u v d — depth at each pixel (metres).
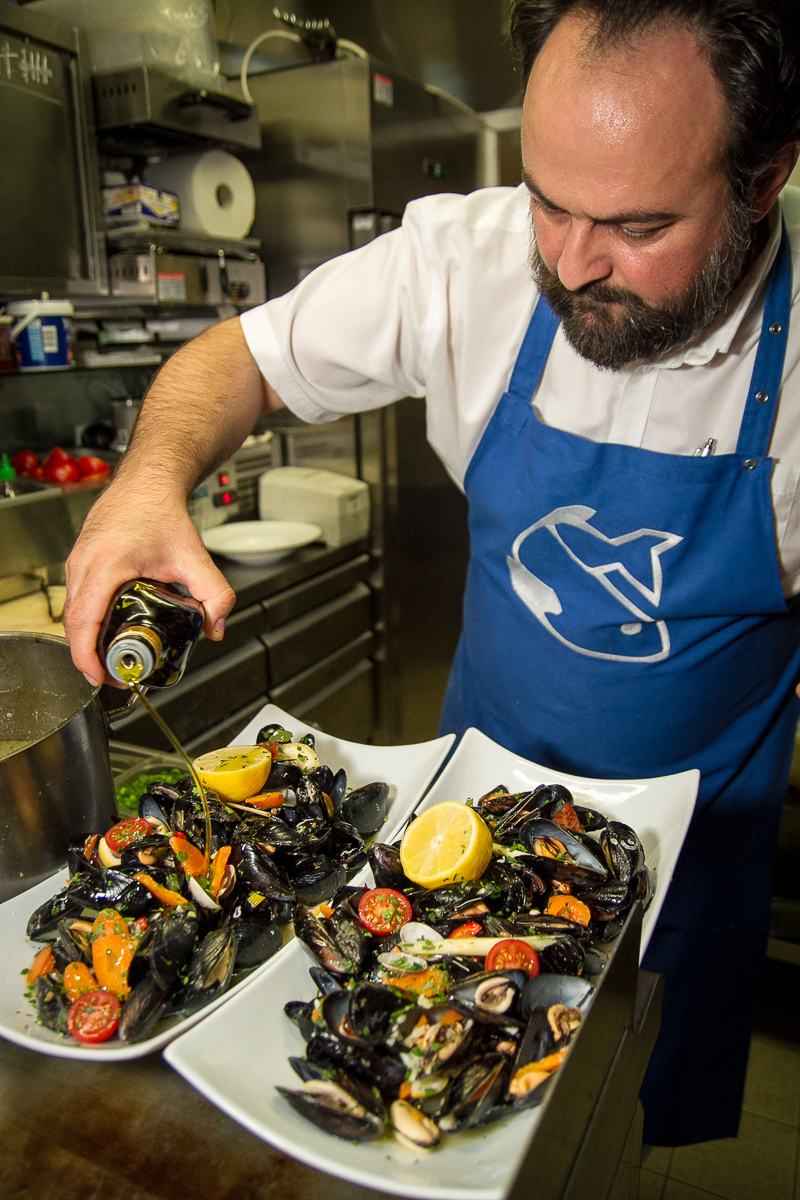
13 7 1.85
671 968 1.24
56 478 2.07
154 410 1.07
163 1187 0.54
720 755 1.17
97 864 0.76
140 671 0.72
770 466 0.99
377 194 2.51
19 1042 0.60
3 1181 0.55
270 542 2.38
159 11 2.09
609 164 0.66
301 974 0.67
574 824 0.84
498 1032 0.60
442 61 3.18
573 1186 0.55
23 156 1.97
